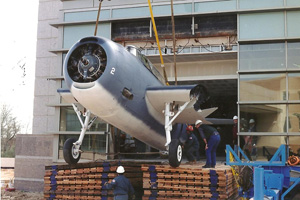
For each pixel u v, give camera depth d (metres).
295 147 12.91
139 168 11.45
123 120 9.21
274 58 13.51
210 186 9.24
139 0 15.15
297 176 9.10
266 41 13.62
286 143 12.99
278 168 9.01
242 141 13.34
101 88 7.93
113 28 15.54
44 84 18.33
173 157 9.27
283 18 13.62
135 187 12.20
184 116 10.61
